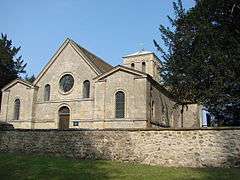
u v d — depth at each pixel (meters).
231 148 19.42
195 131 20.64
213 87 29.09
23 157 22.30
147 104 36.12
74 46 42.78
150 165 20.64
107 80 38.44
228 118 31.53
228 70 28.00
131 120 36.00
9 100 44.25
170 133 21.27
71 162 20.34
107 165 19.47
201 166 19.97
